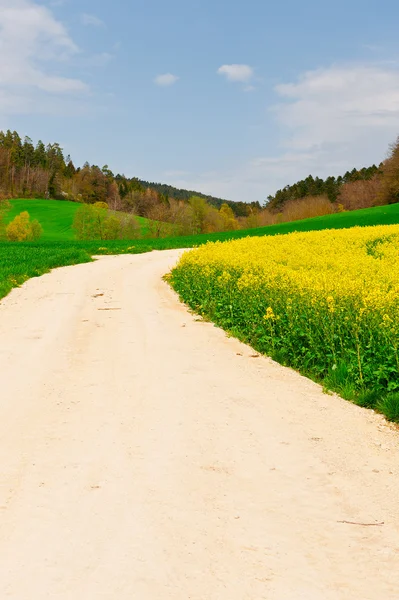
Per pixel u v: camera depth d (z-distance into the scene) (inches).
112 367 384.5
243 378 364.8
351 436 263.6
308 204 4958.2
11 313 606.5
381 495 203.0
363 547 169.2
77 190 7770.7
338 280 546.0
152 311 632.4
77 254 1390.3
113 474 217.9
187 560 161.5
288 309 450.3
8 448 244.1
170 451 241.1
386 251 957.2
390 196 4229.8
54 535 174.2
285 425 276.5
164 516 186.1
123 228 3799.2
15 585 150.2
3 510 189.8
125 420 279.7
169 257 1534.2
